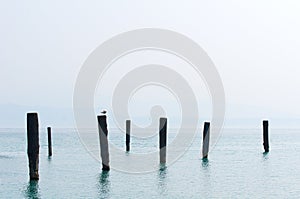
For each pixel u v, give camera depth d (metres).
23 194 24.69
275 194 25.12
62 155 44.34
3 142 67.50
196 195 24.67
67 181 28.23
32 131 25.02
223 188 26.69
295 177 30.89
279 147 57.91
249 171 33.66
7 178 29.59
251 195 24.81
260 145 61.62
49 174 30.97
